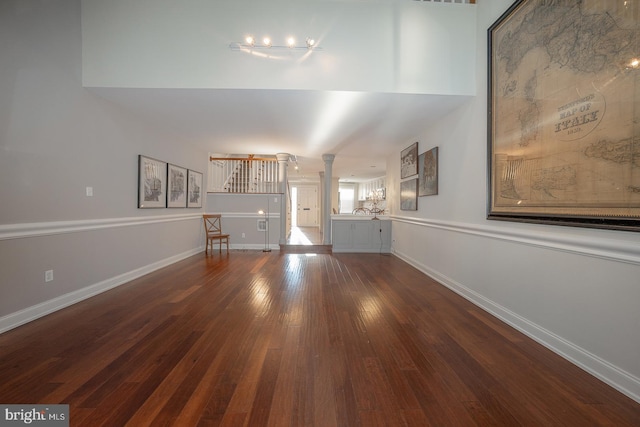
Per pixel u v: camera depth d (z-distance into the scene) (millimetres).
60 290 2793
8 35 2311
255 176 7062
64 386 1602
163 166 4613
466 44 3061
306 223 13141
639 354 1529
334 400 1513
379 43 3023
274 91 3053
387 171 6762
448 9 3057
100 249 3314
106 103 3375
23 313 2422
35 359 1874
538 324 2186
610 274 1672
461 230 3279
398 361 1892
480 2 2992
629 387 1562
